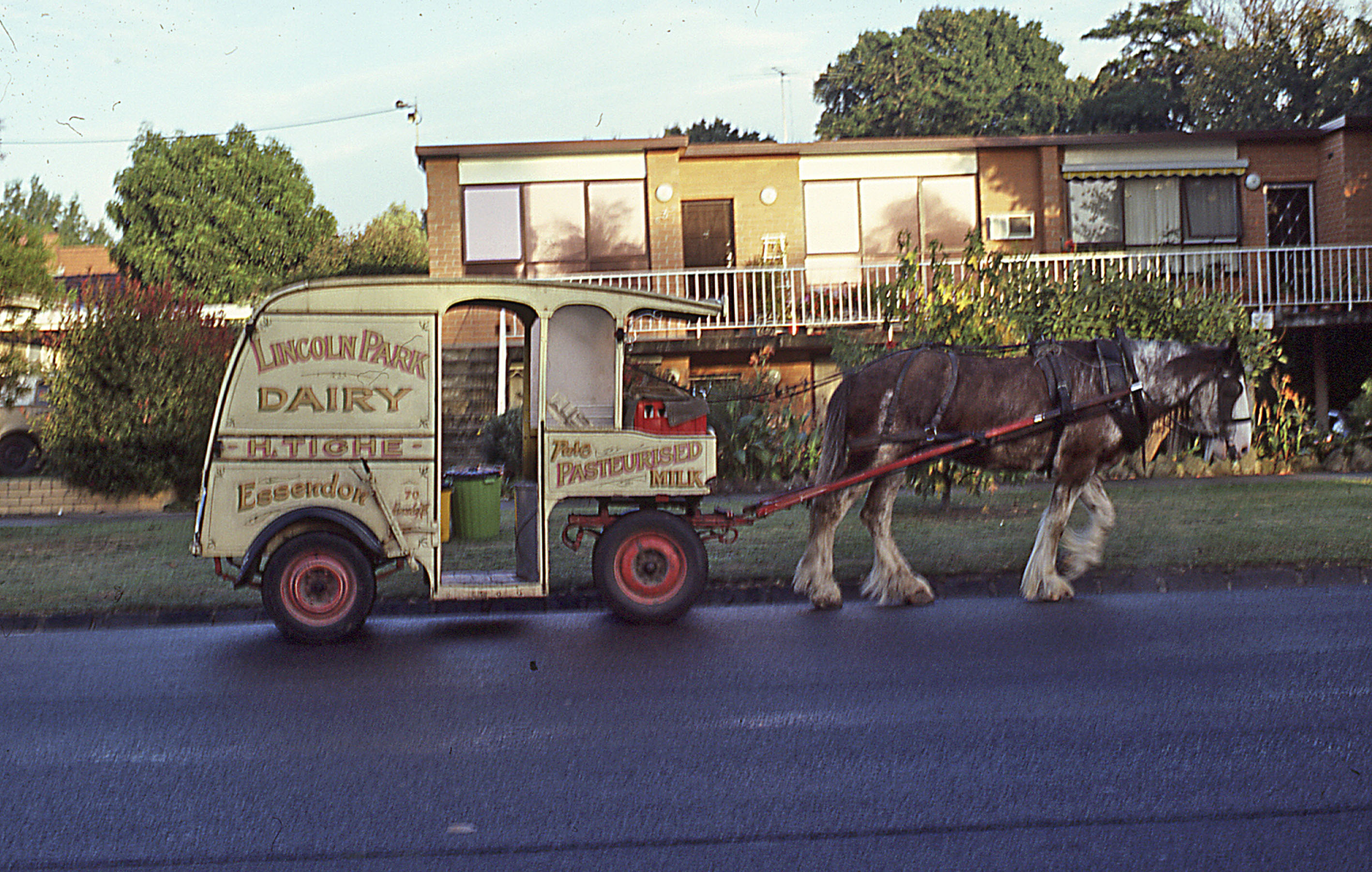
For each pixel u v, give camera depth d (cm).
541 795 520
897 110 5091
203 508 877
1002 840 459
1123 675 712
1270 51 3994
